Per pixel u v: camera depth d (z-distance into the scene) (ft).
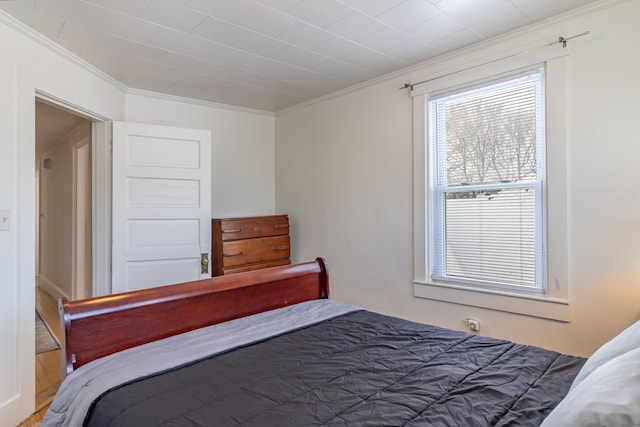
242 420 3.47
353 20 7.63
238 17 7.47
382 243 10.91
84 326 4.88
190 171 11.53
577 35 7.33
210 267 11.96
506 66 8.34
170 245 11.18
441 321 9.61
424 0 6.91
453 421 3.42
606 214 7.07
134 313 5.38
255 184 14.26
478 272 9.07
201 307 6.20
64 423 4.10
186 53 9.12
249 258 12.35
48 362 10.09
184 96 12.43
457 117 9.38
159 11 7.18
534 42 7.93
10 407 7.06
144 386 4.08
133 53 9.02
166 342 5.37
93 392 4.05
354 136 11.67
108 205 10.58
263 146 14.48
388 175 10.74
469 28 7.99
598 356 3.72
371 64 9.93
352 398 3.87
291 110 13.89
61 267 16.60
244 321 6.36
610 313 7.04
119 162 10.51
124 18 7.39
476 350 5.16
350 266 11.80
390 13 7.36
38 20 7.34
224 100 12.95
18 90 7.37
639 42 6.71
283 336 5.74
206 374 4.40
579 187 7.37
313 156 13.06
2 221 7.00
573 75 7.41
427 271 9.88
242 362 4.75
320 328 6.12
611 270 7.03
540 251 8.05
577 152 7.39
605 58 7.04
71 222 14.61
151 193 10.96
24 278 7.43
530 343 8.09
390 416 3.50
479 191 9.04
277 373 4.46
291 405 3.73
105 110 10.41
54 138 16.40
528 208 8.23
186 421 3.45
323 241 12.69
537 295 8.02
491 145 8.80
